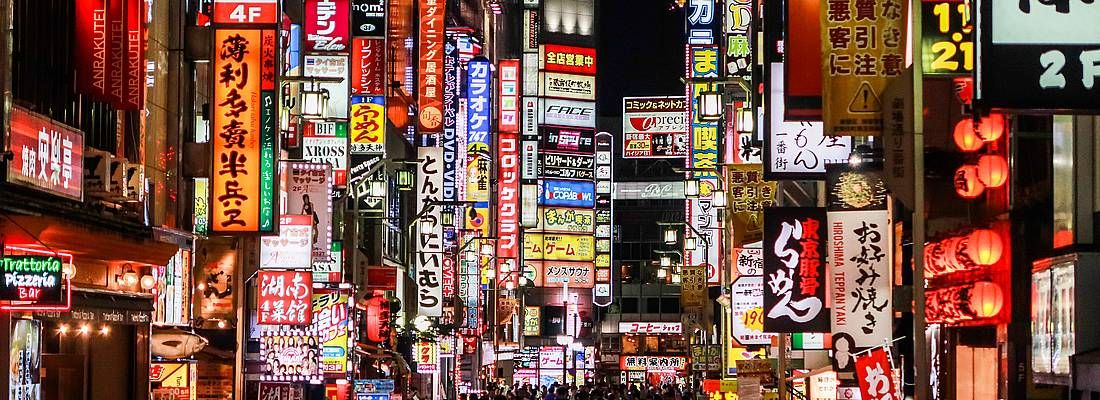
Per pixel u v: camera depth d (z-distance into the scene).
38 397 20.89
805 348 32.41
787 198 36.34
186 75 28.06
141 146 25.50
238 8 26.38
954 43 21.16
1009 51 13.73
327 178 32.97
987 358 23.39
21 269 17.47
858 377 20.62
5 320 19.53
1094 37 13.71
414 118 56.38
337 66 35.47
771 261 26.02
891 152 17.97
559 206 86.56
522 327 88.56
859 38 19.61
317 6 35.34
